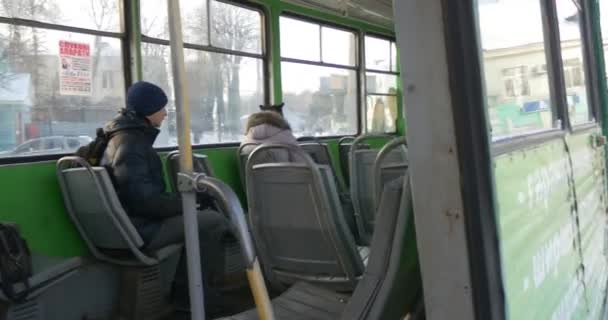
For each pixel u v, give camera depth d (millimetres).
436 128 982
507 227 1088
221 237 3518
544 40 1932
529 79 1626
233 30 5047
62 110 3643
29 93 3449
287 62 5695
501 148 1134
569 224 1753
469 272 959
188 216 1308
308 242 2320
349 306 1320
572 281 1687
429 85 985
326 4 5832
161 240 3324
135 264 3352
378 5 6230
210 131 4898
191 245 1310
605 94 3234
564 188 1752
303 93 5980
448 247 982
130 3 4016
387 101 7555
